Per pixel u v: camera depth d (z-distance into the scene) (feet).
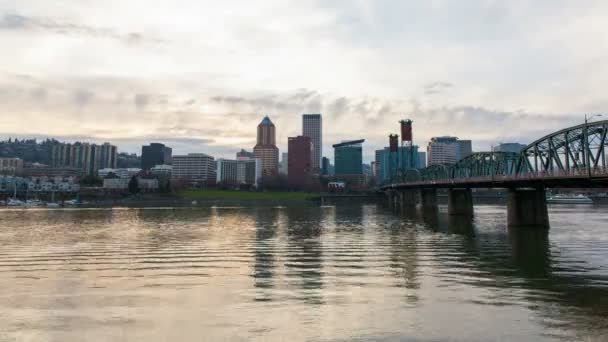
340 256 132.57
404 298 79.77
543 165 210.59
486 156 295.07
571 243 161.27
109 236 200.13
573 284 90.84
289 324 65.41
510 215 234.58
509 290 85.66
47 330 63.62
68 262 123.24
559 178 182.50
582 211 424.46
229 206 652.89
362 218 341.00
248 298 80.48
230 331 62.59
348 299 79.36
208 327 64.39
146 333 62.18
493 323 65.05
